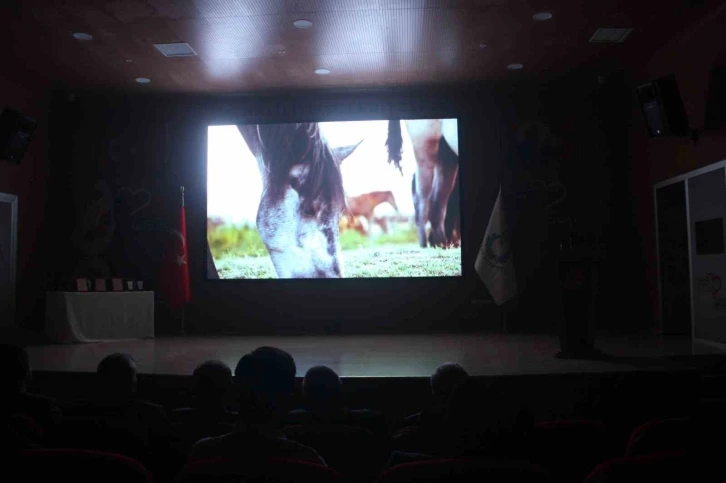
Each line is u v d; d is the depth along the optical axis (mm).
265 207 8328
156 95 8547
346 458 2018
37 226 8203
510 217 8188
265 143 8391
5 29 6262
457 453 1532
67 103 8547
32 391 4445
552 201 8164
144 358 5336
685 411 3115
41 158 8305
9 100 7664
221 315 8336
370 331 8109
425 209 8180
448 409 1589
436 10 5840
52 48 6793
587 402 4117
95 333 6844
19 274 7859
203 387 2537
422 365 4723
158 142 8586
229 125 8445
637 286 7867
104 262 8453
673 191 7238
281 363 1556
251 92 8406
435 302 8141
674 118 6422
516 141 8250
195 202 8500
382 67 7465
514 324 8039
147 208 8523
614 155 8141
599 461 2020
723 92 5785
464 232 8211
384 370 4465
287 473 1305
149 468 2031
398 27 6234
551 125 8234
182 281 7961
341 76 7785
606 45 6840
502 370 4363
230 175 8406
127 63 7293
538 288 8062
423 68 7520
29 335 7434
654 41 6715
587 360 4902
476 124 8320
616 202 8102
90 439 1967
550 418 4047
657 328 7375
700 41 6168
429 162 8234
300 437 2010
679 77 6617
